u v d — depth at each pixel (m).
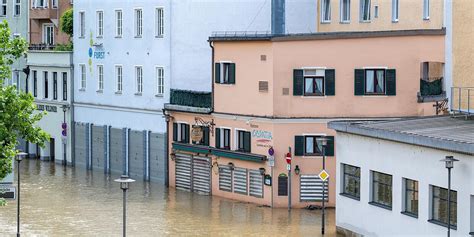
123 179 44.59
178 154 65.75
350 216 49.34
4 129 44.66
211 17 65.94
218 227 53.03
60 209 58.44
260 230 52.09
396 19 63.66
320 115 58.31
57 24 86.00
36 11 87.00
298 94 58.28
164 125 67.94
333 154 58.28
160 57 68.69
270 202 58.56
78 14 78.50
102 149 75.12
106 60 74.88
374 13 65.06
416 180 44.78
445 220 43.44
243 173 60.38
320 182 58.28
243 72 60.03
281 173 58.38
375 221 47.50
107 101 74.69
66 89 79.75
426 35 59.16
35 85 83.69
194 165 64.31
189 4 66.69
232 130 61.12
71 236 51.09
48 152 82.12
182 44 67.06
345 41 58.41
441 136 44.41
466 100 59.34
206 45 66.19
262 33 65.69
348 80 58.50
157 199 61.72
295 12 66.38
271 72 58.19
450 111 59.56
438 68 60.22
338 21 66.88
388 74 58.69
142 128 70.44
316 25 67.31
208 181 63.12
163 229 52.69
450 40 59.66
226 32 65.75
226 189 61.72
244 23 65.56
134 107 71.31
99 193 64.00
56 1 85.94
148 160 69.62
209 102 62.94
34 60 83.12
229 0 65.62
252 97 59.56
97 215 56.59
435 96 59.59
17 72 86.88
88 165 76.69
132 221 54.81
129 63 72.19
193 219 55.25
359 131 48.06
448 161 41.66
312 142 58.44
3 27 46.16
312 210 57.81
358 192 49.03
